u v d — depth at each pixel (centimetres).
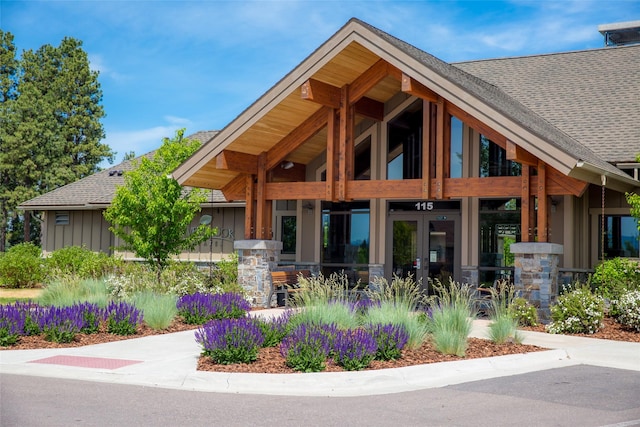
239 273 1836
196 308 1459
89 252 2605
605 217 1780
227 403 796
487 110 1439
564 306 1409
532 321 1446
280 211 2156
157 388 880
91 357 1063
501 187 1538
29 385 877
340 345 994
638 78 2086
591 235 1783
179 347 1162
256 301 1802
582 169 1402
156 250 2073
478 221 1817
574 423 707
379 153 1930
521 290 1496
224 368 975
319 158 2038
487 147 1834
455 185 1583
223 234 2475
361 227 1983
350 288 1975
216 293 1744
